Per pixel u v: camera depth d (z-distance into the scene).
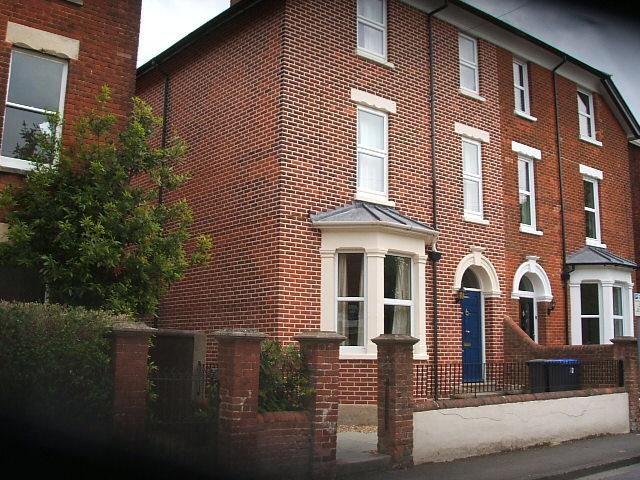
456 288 13.98
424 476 7.91
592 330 16.78
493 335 14.73
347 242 11.97
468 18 15.28
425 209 13.78
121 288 8.45
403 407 8.43
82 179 8.90
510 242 15.66
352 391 11.65
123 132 9.43
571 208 17.69
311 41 12.55
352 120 12.95
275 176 11.91
